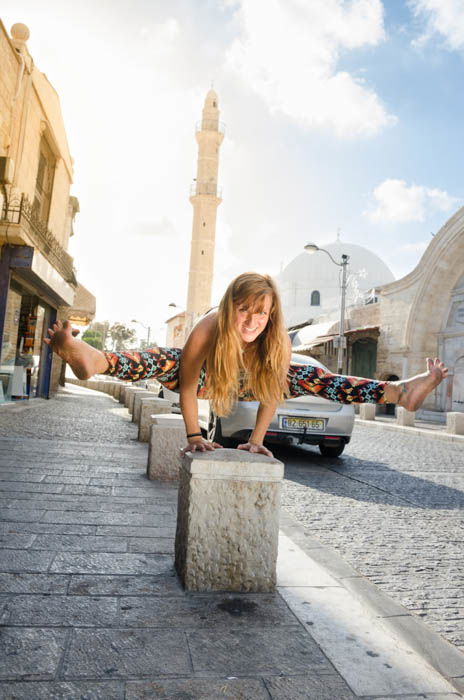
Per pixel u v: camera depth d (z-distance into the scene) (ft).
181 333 222.48
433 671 6.32
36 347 50.55
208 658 6.22
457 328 71.05
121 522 11.86
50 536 10.51
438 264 72.23
